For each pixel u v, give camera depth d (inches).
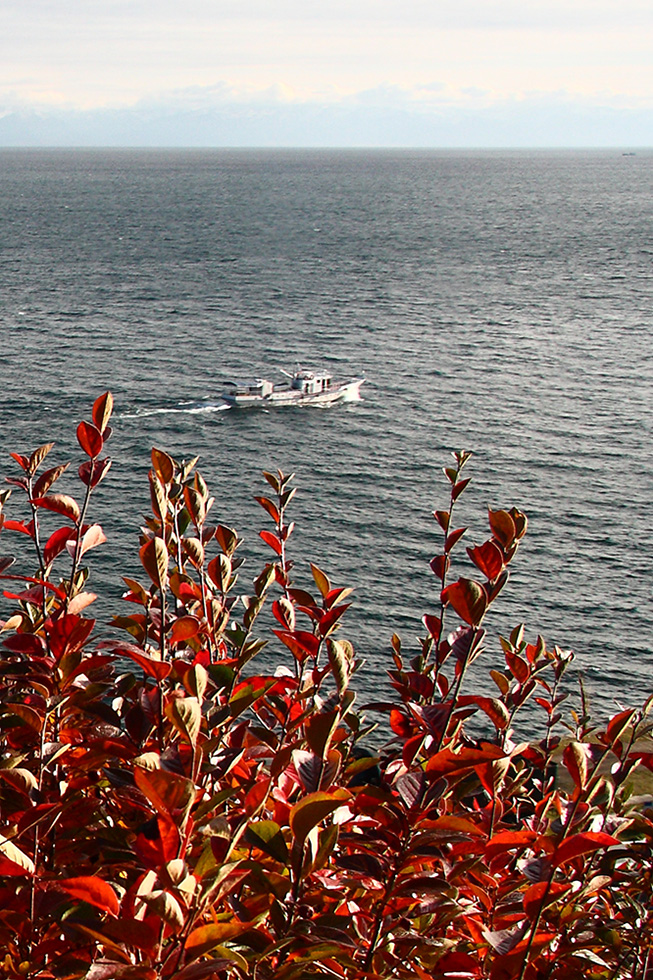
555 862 73.0
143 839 60.1
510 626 1733.5
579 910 100.0
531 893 74.8
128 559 1800.0
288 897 80.1
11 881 78.9
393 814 84.4
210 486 2413.9
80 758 95.4
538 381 3580.2
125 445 2728.8
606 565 2005.4
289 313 4849.9
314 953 73.2
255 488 2409.0
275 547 152.0
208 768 87.7
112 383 3395.7
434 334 4414.4
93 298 5054.1
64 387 3277.6
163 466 118.1
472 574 1920.5
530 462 2659.9
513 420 3070.9
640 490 2448.3
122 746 87.4
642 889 115.4
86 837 94.3
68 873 83.7
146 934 60.1
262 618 1481.3
